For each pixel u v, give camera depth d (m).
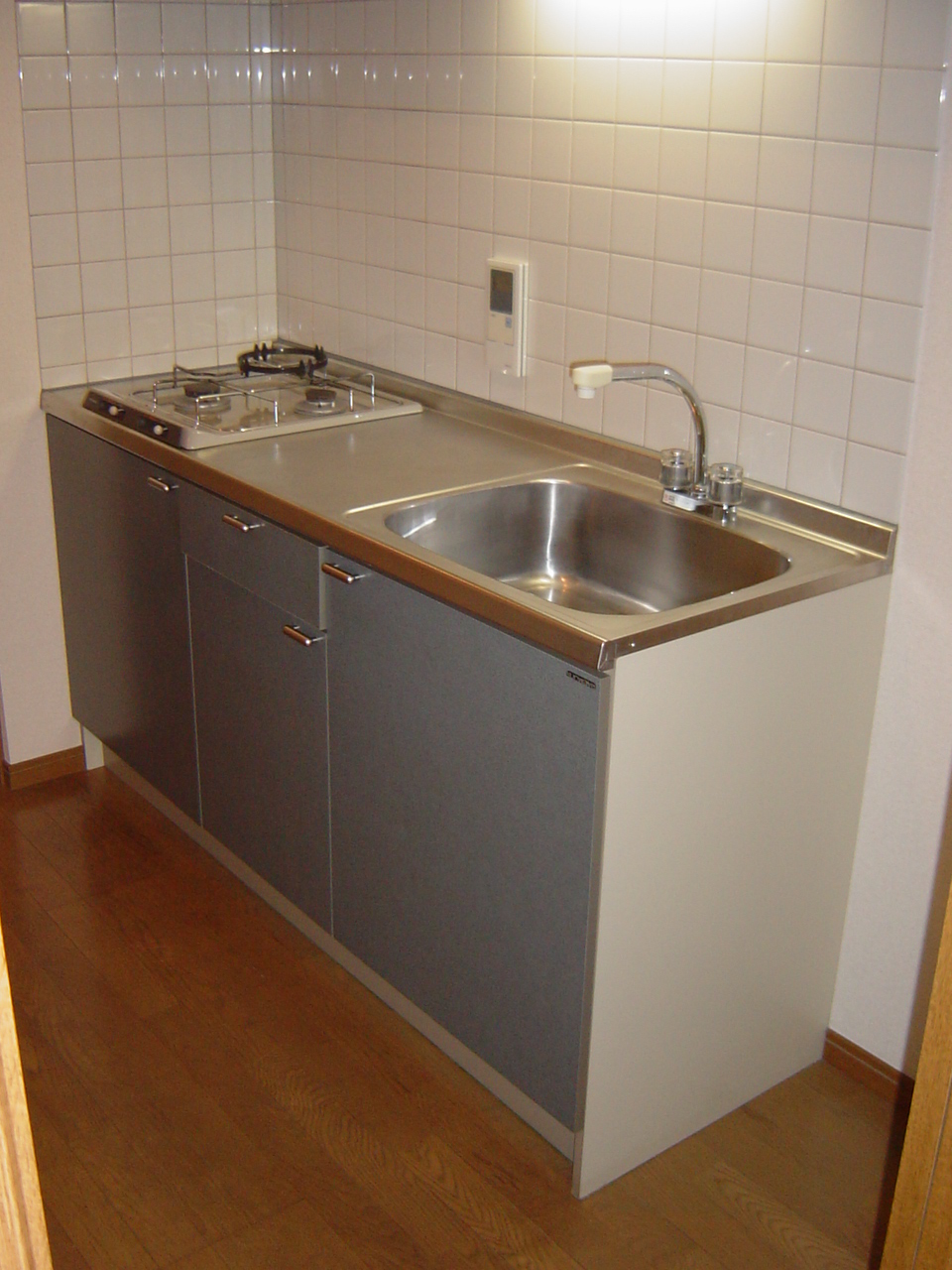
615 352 2.30
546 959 1.87
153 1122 2.10
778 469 2.07
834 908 2.16
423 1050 2.28
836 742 2.00
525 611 1.70
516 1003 1.96
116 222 2.82
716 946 1.97
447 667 1.90
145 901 2.66
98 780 3.13
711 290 2.09
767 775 1.91
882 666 2.01
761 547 1.99
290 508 2.11
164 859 2.81
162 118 2.82
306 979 2.44
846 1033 2.25
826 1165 2.05
